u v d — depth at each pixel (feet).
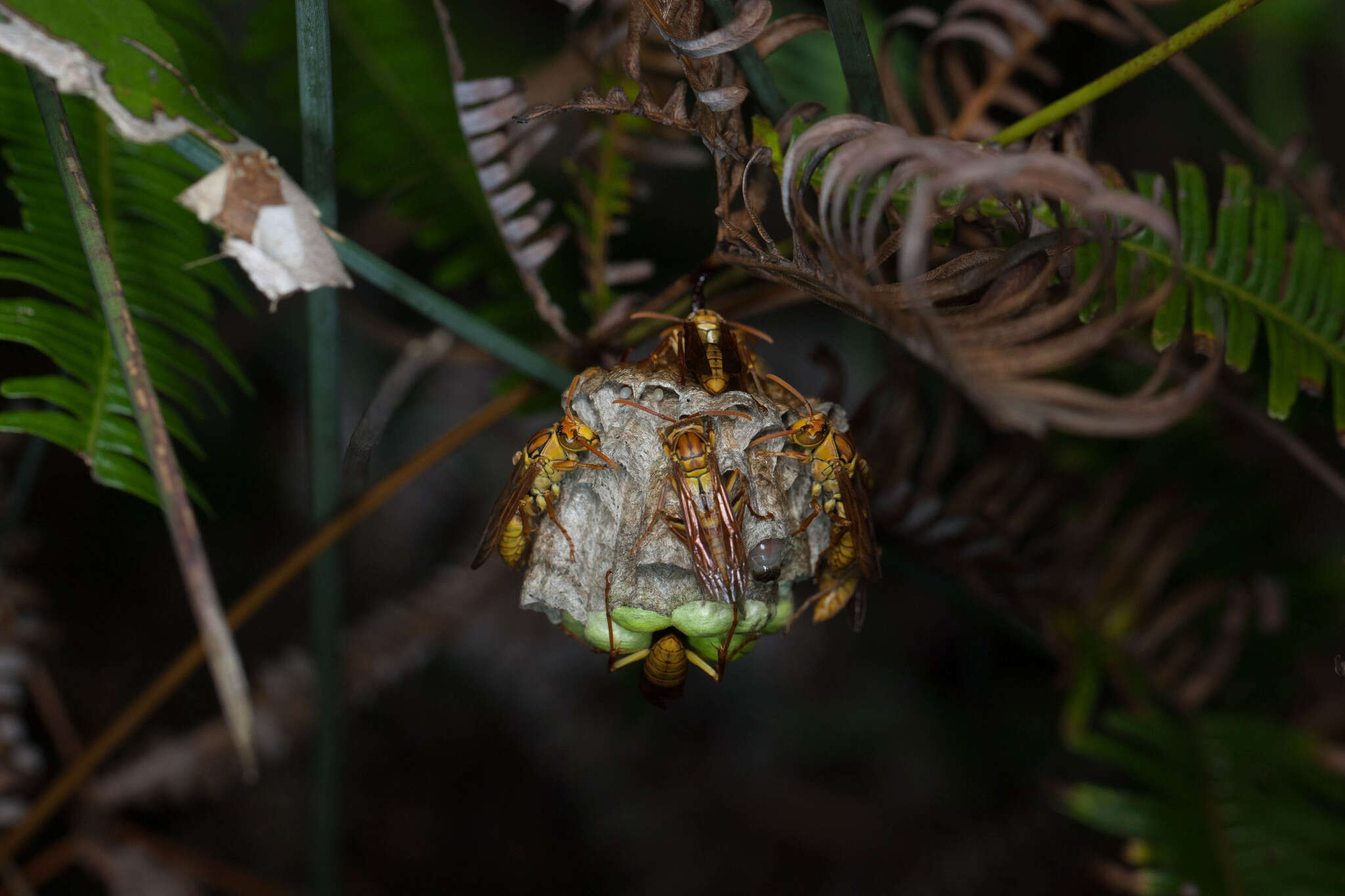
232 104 1.37
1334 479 1.42
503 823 2.90
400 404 2.78
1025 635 1.52
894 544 1.46
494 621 2.76
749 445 1.23
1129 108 2.51
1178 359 1.41
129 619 2.68
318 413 1.34
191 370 1.29
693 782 3.07
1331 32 2.08
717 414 1.21
